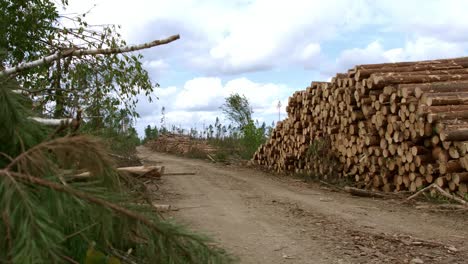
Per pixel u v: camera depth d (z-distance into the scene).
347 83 11.27
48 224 1.85
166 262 2.36
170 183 10.44
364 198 8.88
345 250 4.71
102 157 2.22
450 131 8.27
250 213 6.71
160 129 38.50
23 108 2.42
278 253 4.54
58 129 2.46
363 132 10.75
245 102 23.86
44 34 7.03
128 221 2.28
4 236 1.81
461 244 5.10
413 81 9.90
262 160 17.22
